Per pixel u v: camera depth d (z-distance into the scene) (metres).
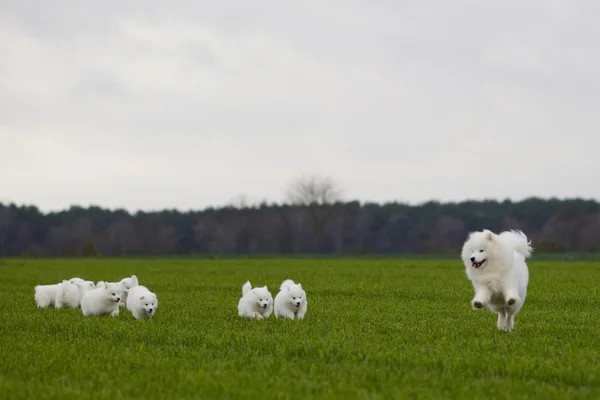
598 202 146.38
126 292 21.98
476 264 14.52
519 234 15.58
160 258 109.12
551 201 155.38
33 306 23.34
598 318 18.95
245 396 8.67
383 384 9.33
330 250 153.62
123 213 166.00
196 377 9.62
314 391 8.95
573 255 90.81
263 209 155.62
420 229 154.00
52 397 8.69
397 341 13.33
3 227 161.12
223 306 22.83
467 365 10.56
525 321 18.05
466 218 155.00
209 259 100.94
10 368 10.70
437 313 20.42
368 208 159.75
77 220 164.62
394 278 40.62
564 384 9.54
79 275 46.31
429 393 8.80
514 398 8.49
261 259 99.38
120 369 10.41
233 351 12.30
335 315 19.58
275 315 18.86
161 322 17.34
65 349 12.52
